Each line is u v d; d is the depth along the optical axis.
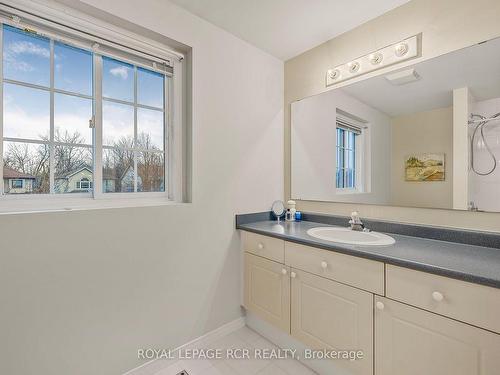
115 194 1.55
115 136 1.56
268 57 2.25
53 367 1.27
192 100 1.75
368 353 1.28
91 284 1.37
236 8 1.68
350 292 1.35
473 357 0.98
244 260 2.03
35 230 1.21
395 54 1.67
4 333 1.14
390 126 1.73
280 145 2.37
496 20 1.33
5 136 1.23
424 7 1.56
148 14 1.53
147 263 1.57
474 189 1.42
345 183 1.98
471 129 1.42
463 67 1.44
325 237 1.64
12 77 1.24
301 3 1.63
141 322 1.55
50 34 1.29
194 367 1.64
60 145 1.38
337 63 1.99
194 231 1.78
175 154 1.77
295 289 1.63
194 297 1.79
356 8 1.67
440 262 1.10
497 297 0.93
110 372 1.45
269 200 2.27
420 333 1.11
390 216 1.75
